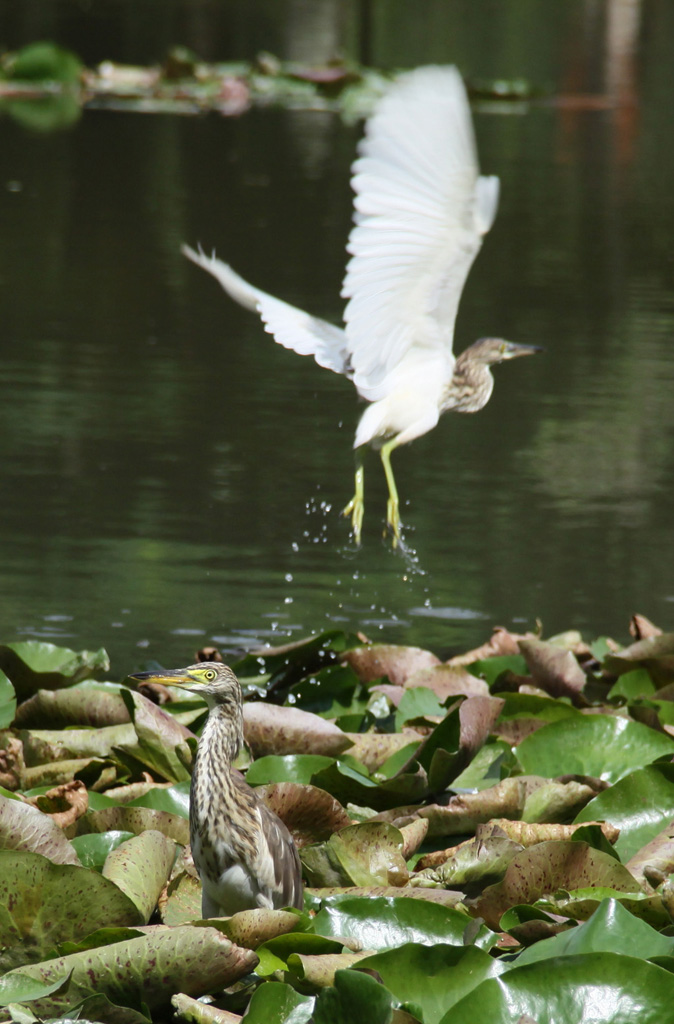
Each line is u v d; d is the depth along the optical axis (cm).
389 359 940
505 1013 502
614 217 3114
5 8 6081
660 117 4481
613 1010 501
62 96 4562
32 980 543
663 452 1698
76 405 1800
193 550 1334
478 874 657
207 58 5222
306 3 6831
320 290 2341
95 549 1319
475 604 1233
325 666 962
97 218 2912
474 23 6241
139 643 1094
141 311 2306
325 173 3475
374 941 582
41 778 770
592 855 636
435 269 900
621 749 800
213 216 2969
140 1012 553
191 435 1703
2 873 577
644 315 2359
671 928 612
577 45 5791
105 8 6331
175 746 764
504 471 1634
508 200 3238
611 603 1238
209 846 603
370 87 4756
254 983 596
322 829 701
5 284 2403
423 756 779
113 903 584
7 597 1184
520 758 802
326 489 1537
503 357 1171
